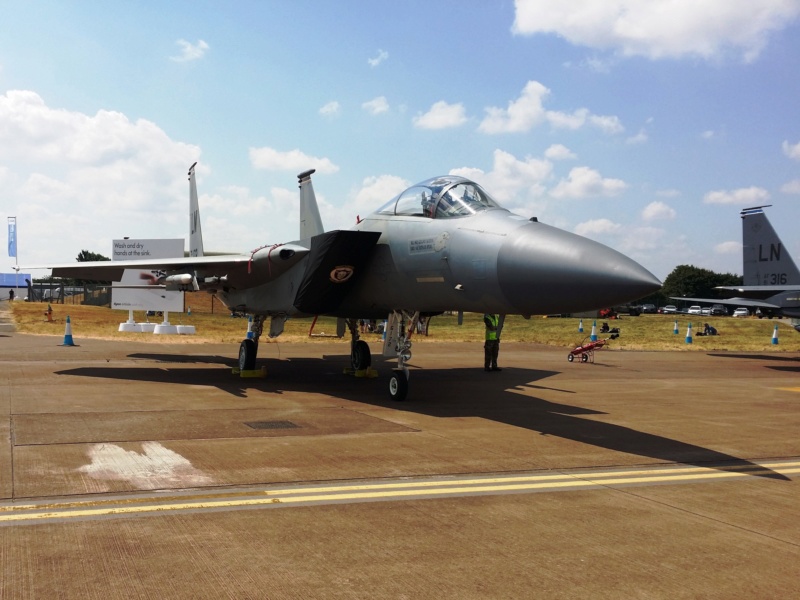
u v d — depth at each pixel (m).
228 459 6.58
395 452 7.16
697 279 146.25
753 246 27.97
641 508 5.33
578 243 8.16
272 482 5.78
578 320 48.69
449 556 4.14
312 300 12.40
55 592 3.47
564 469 6.68
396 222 11.28
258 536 4.41
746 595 3.66
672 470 6.79
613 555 4.24
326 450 7.15
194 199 20.61
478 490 5.76
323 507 5.11
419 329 12.19
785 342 33.31
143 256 26.39
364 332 35.06
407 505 5.23
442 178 11.12
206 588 3.57
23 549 4.07
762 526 4.93
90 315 39.47
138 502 5.09
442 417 9.73
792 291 25.17
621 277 7.42
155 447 7.03
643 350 26.84
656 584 3.79
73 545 4.15
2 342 21.52
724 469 6.90
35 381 12.45
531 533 4.63
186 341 23.86
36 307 44.97
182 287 14.98
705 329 38.53
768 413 11.05
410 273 10.72
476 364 19.23
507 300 8.84
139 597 3.44
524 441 8.05
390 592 3.58
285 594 3.52
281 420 9.02
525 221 9.27
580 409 11.01
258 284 14.20
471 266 9.27
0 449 6.75
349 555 4.11
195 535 4.39
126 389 11.70
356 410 10.16
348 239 11.20
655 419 10.17
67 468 6.03
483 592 3.61
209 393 11.57
